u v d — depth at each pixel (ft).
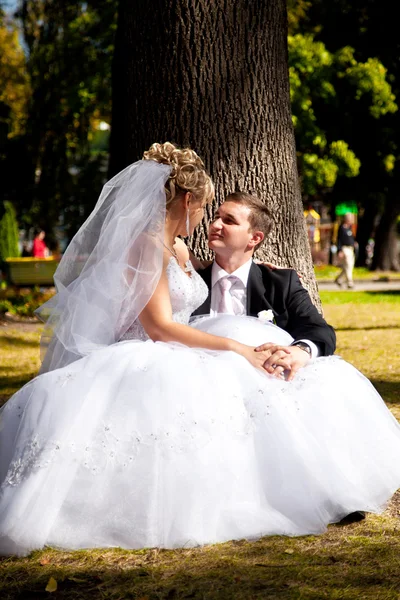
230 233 12.78
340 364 11.39
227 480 9.98
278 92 18.22
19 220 87.40
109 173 21.30
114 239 11.32
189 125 17.63
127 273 11.23
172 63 17.56
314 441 10.48
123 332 11.60
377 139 90.48
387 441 11.13
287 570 9.04
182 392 10.07
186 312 12.10
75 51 71.31
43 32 78.18
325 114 86.02
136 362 10.43
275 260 18.26
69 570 9.19
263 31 17.87
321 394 10.78
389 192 101.91
